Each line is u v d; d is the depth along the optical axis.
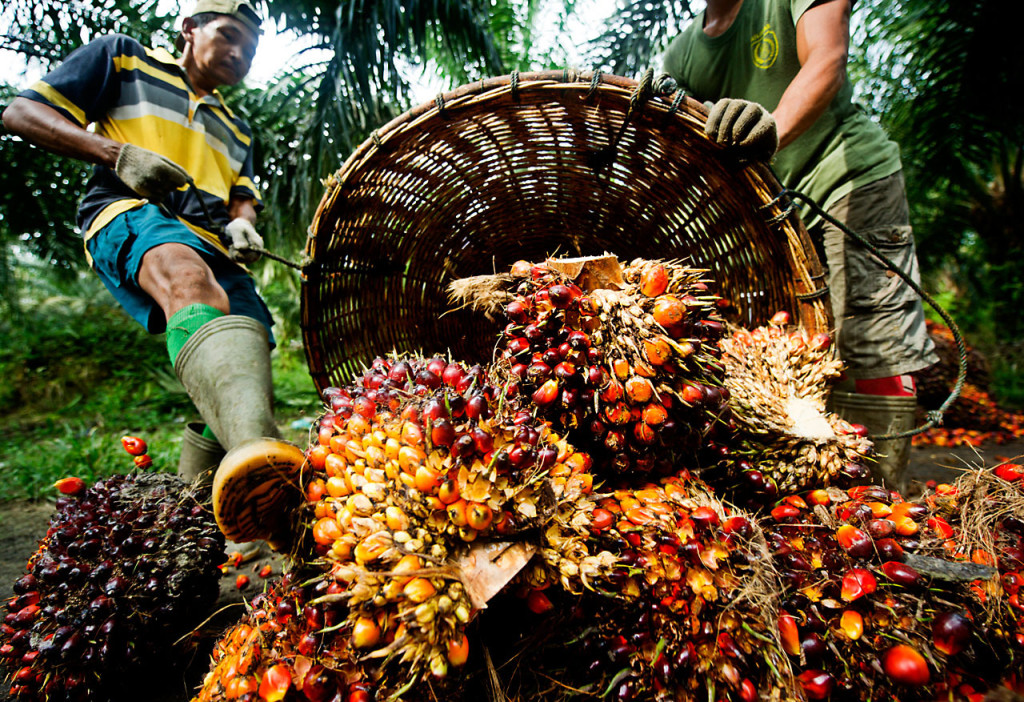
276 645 1.10
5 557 2.40
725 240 1.86
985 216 8.09
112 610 1.32
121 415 5.62
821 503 1.27
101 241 1.99
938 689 1.10
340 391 1.27
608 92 1.60
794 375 1.48
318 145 4.26
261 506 1.24
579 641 1.11
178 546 1.45
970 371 4.91
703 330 1.27
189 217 2.25
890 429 2.06
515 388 1.29
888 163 2.10
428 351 2.16
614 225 2.14
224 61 2.37
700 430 1.30
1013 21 5.59
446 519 0.94
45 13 4.18
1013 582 1.22
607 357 1.27
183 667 1.52
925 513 1.19
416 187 1.96
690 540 1.08
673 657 1.06
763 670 1.08
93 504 1.49
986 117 6.20
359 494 0.98
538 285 1.39
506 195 2.13
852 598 1.07
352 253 1.89
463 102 1.67
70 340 7.57
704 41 2.35
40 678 1.30
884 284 2.08
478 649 1.07
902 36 6.12
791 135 1.82
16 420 6.01
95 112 2.11
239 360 1.51
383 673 1.02
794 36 2.06
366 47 4.14
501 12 5.14
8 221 5.68
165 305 1.78
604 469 1.36
